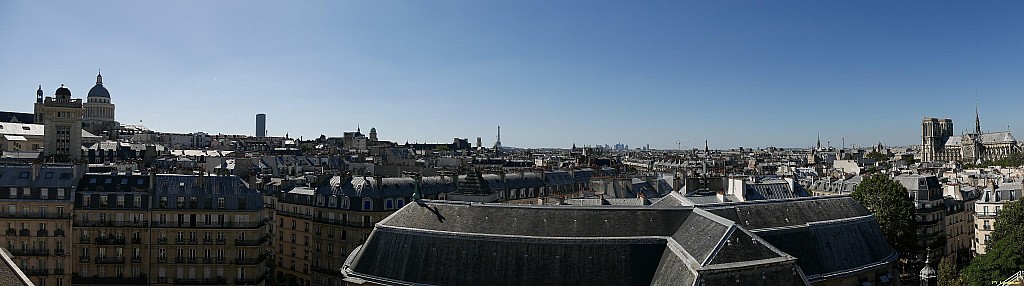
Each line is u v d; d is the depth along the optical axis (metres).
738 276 111.31
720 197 198.62
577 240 128.50
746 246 116.88
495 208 140.25
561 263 126.69
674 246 124.75
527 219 135.75
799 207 152.62
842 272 140.62
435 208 145.62
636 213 134.62
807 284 115.88
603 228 131.62
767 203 150.00
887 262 150.00
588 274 124.81
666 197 168.00
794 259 116.56
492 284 127.88
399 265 136.25
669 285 116.19
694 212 133.25
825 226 147.00
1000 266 171.50
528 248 129.50
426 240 136.75
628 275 124.00
